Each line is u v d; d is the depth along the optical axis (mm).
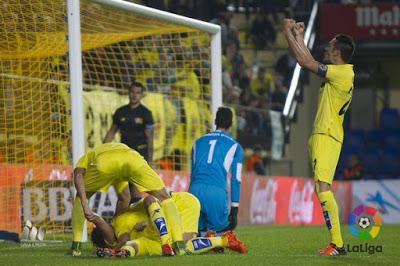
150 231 24000
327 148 24781
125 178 25094
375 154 73188
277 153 57812
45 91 35938
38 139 35531
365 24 65688
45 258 24250
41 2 34156
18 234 31812
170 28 36812
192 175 27047
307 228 43938
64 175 35094
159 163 44000
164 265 21438
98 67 42844
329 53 25141
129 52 43312
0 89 35625
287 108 58875
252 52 63625
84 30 37000
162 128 44125
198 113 44719
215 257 23422
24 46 36156
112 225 24516
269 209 50188
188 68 45281
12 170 34156
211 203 26422
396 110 75875
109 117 41656
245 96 58469
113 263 21969
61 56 37875
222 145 26906
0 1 34188
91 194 25750
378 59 76250
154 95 44000
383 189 56406
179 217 24359
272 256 24328
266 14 65000
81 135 31328
